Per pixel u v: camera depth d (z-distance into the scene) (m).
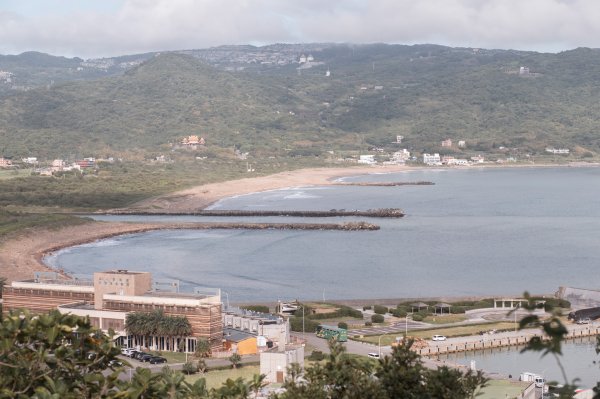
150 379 53.09
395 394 62.72
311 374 63.72
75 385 51.53
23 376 50.94
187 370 187.25
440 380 62.72
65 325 52.53
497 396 165.00
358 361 65.31
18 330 51.84
